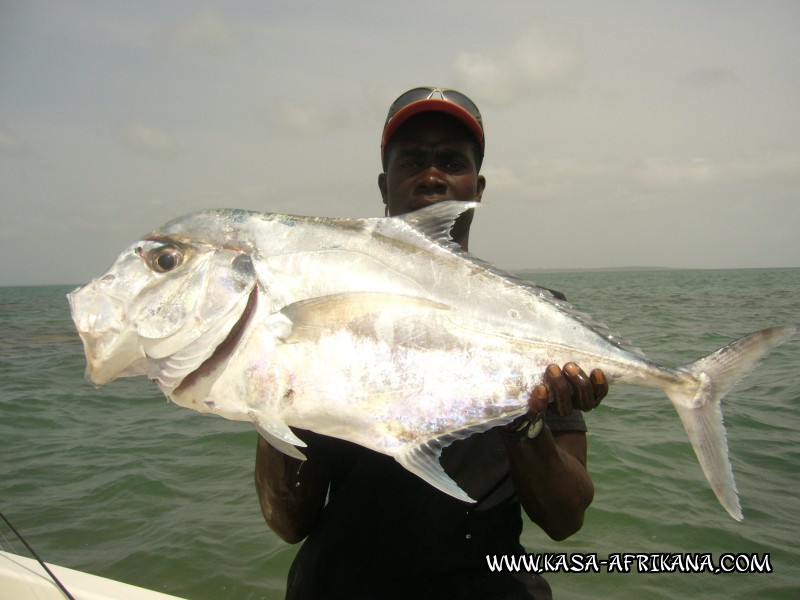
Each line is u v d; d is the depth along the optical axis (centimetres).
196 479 551
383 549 210
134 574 396
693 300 3216
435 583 208
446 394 195
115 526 461
